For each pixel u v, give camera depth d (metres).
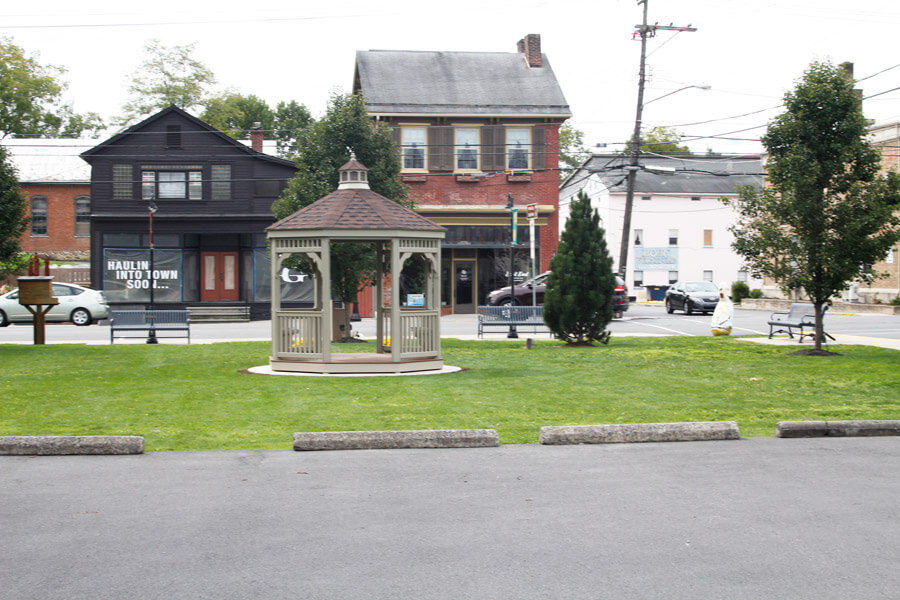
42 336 24.39
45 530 6.85
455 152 42.34
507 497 7.90
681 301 41.59
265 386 15.21
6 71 57.22
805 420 11.98
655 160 68.69
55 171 50.66
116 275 39.31
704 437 10.73
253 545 6.48
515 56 45.56
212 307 39.09
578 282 23.55
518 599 5.41
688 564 6.06
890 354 20.81
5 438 9.77
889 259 41.00
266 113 67.88
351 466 9.21
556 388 15.01
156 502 7.71
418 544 6.51
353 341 25.64
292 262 25.22
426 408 12.91
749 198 20.83
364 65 43.88
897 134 39.69
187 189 39.53
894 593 5.52
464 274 42.66
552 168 42.06
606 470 9.02
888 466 9.20
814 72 20.19
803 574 5.86
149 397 13.88
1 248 22.95
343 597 5.44
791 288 20.89
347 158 26.50
